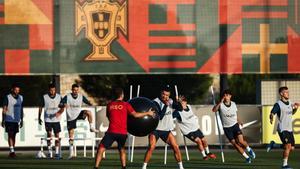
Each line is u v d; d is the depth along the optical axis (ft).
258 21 273.33
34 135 267.18
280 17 274.16
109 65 269.85
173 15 270.46
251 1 273.13
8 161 218.18
